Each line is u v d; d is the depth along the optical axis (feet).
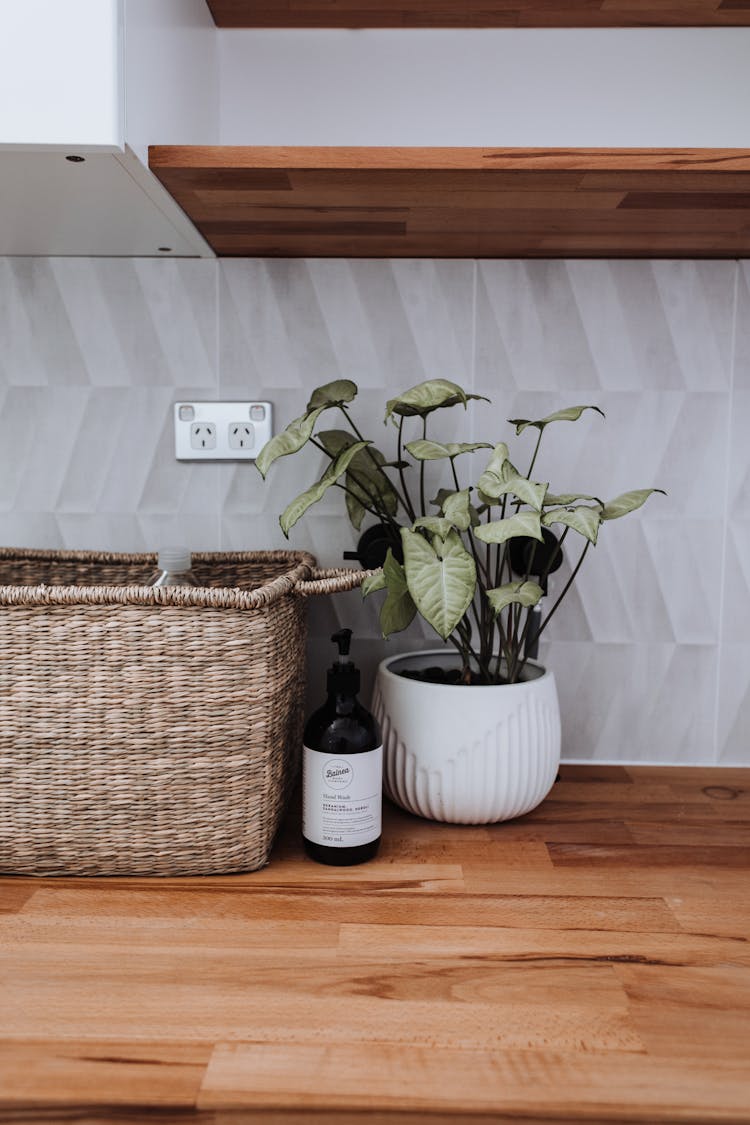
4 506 4.12
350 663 3.11
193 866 3.00
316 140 3.97
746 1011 2.27
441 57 3.93
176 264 3.97
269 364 4.00
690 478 4.01
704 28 3.90
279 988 2.34
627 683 4.13
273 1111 1.93
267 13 3.78
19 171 2.77
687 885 2.94
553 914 2.74
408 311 3.97
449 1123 1.93
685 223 3.36
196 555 3.91
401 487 4.03
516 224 3.40
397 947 2.55
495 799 3.29
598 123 3.95
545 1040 2.14
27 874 3.02
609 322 3.95
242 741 2.95
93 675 2.91
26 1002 2.27
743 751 4.15
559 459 4.02
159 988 2.34
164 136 3.02
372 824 3.10
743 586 4.06
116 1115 1.94
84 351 4.02
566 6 3.71
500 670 3.78
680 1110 1.92
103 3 2.50
